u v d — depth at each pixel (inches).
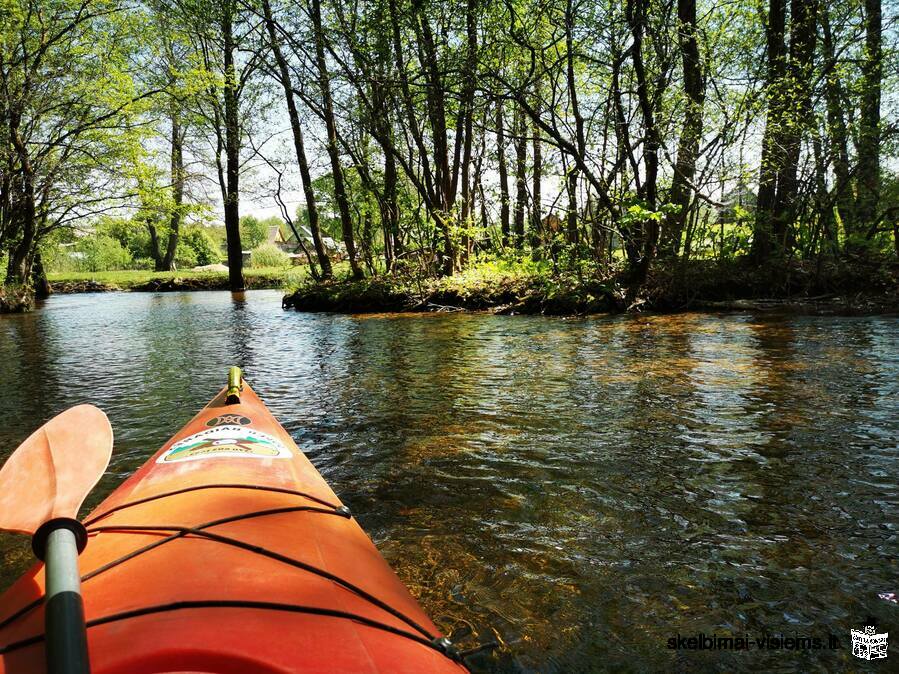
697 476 159.5
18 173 836.6
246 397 163.8
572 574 115.9
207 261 2974.9
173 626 52.7
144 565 66.2
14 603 61.1
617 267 608.4
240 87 1056.2
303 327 523.8
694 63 542.9
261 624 54.8
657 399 230.2
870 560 118.0
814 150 581.6
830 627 99.2
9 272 859.4
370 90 695.1
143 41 893.8
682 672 90.1
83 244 2130.9
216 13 699.4
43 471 78.2
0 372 340.2
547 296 560.7
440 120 692.1
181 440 123.4
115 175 908.6
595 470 165.9
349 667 51.1
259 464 108.2
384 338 427.5
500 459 175.8
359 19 656.4
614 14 521.3
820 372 261.0
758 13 557.9
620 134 588.4
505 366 304.5
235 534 75.9
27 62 802.8
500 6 559.8
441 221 717.3
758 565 117.6
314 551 75.2
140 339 471.2
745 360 293.4
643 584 112.2
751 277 580.1
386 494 153.7
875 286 548.4
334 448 189.2
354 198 829.2
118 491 101.7
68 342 467.2
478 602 107.1
